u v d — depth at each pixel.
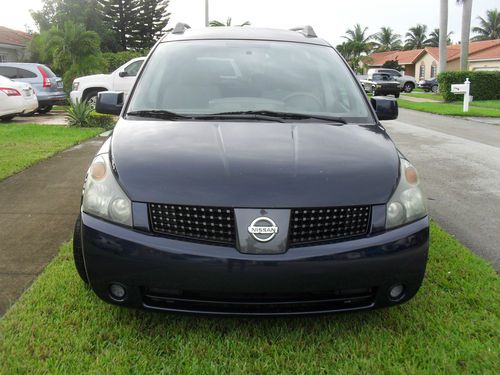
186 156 2.86
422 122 15.81
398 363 2.72
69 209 5.36
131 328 2.98
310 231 2.64
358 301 2.78
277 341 2.89
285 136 3.15
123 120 3.47
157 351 2.78
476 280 3.72
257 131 3.20
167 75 3.89
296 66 4.07
